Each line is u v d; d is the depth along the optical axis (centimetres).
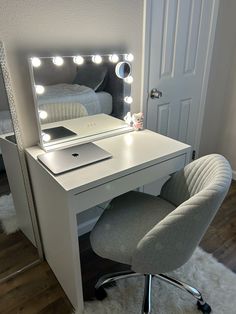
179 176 127
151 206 128
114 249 105
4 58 107
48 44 120
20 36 111
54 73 121
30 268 150
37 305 129
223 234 174
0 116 121
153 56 163
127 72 148
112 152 126
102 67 137
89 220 175
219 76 220
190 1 167
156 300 128
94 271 147
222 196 88
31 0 108
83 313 121
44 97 122
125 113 158
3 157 131
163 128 196
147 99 174
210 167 108
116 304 126
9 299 132
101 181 103
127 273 132
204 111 225
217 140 250
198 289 133
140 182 119
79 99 134
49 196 115
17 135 124
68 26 122
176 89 190
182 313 122
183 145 134
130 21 142
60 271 132
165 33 163
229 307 125
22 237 160
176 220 84
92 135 144
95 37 133
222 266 147
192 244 97
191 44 184
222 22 198
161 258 95
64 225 107
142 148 131
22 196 142
